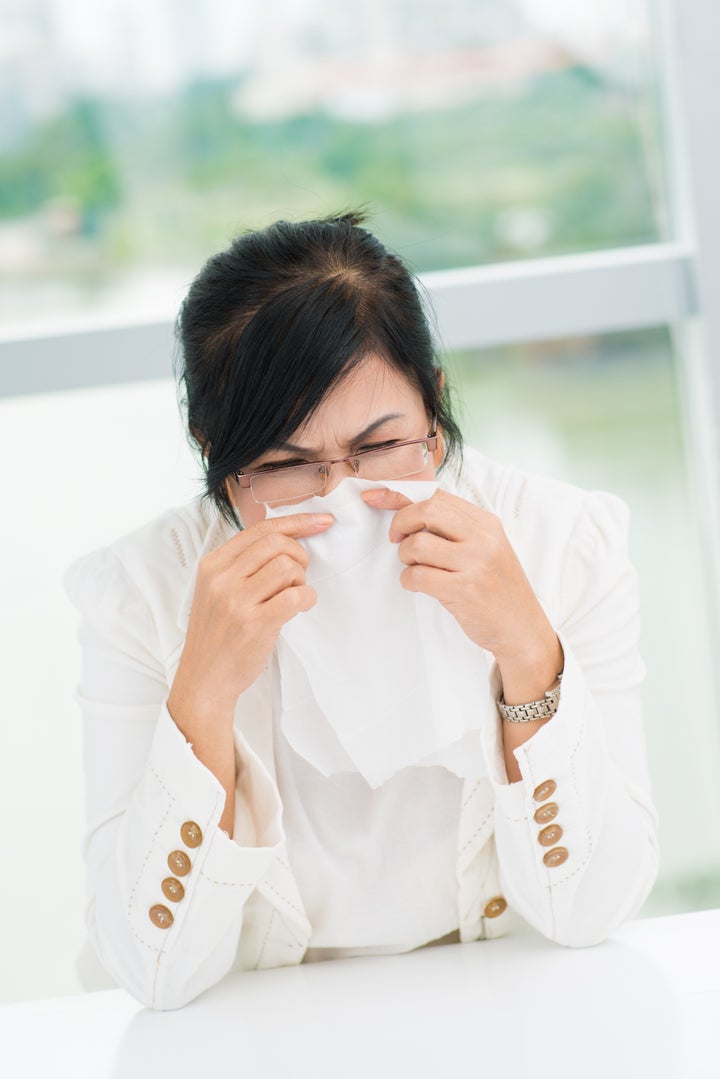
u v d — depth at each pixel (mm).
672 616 2834
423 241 2775
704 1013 1341
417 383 1511
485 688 1530
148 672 1713
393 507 1482
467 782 1640
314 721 1589
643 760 1688
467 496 1777
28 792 2764
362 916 1703
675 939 1575
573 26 2689
